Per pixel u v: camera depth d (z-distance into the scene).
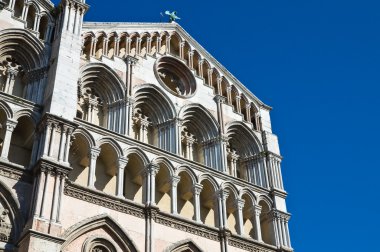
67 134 34.16
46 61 38.66
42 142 33.16
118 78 41.62
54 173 31.98
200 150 45.25
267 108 52.25
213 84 49.66
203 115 46.19
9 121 33.53
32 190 31.66
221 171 43.06
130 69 42.84
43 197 30.70
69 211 32.50
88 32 42.25
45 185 31.22
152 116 43.78
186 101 45.38
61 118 34.12
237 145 48.47
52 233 29.80
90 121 39.50
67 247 31.25
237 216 41.62
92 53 41.47
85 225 32.62
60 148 33.19
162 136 42.62
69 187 33.19
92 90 41.19
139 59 44.44
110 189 37.72
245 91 51.31
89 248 32.22
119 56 43.28
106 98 41.34
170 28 49.41
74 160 37.19
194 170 41.09
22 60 38.53
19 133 35.44
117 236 33.81
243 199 43.22
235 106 49.84
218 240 38.88
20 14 39.94
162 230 36.06
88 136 36.38
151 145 39.41
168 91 44.59
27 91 37.06
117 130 39.22
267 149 48.28
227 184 42.56
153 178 37.72
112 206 34.59
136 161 38.84
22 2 40.22
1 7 38.03
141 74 43.62
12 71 37.44
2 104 33.84
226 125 46.84
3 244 29.61
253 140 48.69
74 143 36.94
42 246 28.84
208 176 41.69
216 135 45.56
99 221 33.44
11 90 36.84
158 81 44.53
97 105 40.81
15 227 30.36
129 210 35.25
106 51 42.69
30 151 35.06
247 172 47.41
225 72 50.66
